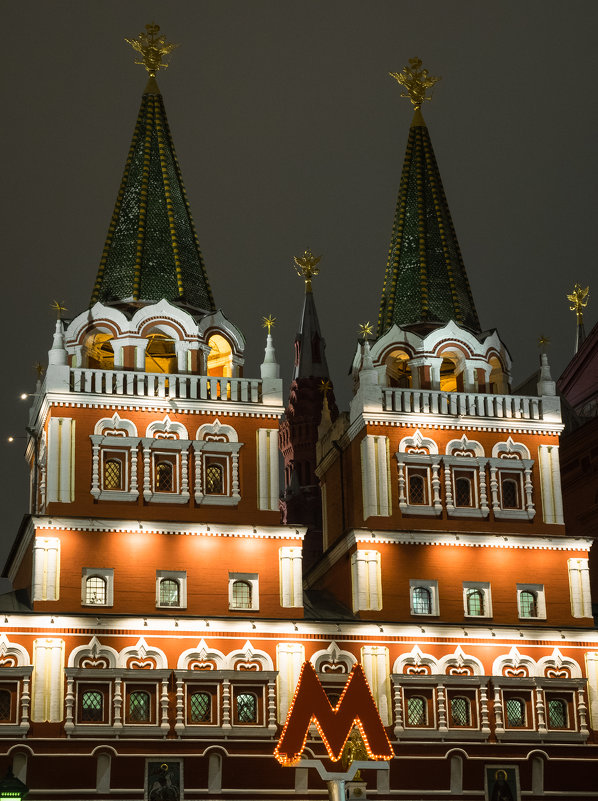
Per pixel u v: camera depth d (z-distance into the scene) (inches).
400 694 2645.2
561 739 2691.9
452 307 3021.7
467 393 2883.9
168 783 2506.2
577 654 2765.7
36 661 2503.7
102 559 2608.3
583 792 2691.9
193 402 2733.8
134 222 2920.8
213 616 2620.6
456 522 2800.2
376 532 2731.3
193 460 2709.2
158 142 3016.7
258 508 2719.0
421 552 2765.7
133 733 2507.4
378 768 2218.3
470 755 2647.6
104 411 2689.5
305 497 4525.1
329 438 3058.6
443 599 2748.5
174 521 2645.2
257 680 2588.6
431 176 3159.5
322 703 2370.8
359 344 2957.7
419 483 2819.9
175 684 2551.7
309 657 2637.8
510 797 2647.6
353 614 2726.4
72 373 2696.9
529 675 2731.3
